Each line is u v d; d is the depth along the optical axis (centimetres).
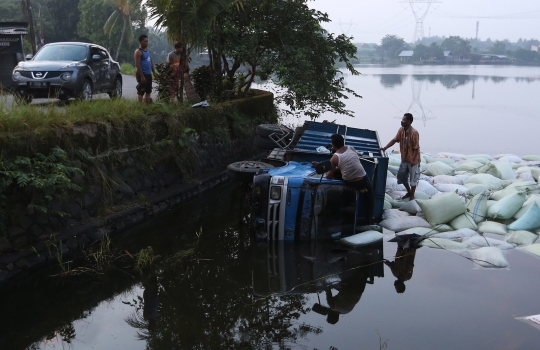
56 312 579
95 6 4144
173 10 1120
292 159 892
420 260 718
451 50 14762
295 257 729
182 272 685
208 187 1090
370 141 1035
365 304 593
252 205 787
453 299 600
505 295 609
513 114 2591
